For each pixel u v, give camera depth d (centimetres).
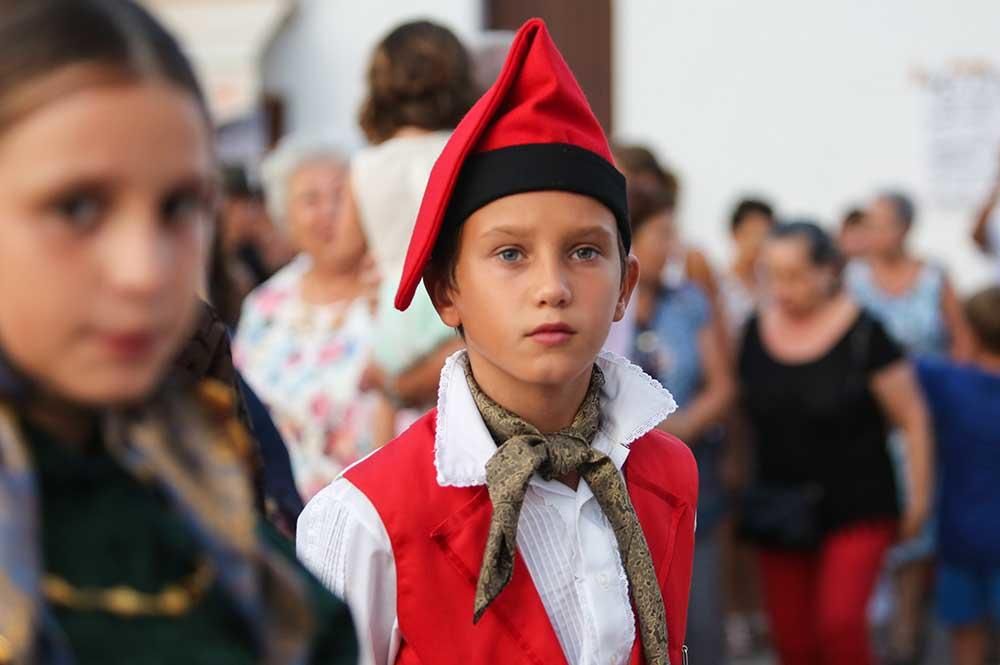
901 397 701
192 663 153
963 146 1194
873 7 1201
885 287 991
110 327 138
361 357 531
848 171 1212
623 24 1220
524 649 271
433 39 473
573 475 285
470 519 275
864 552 690
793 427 700
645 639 278
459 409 283
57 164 134
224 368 235
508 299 266
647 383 299
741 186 1219
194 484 158
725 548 891
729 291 1047
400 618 272
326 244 551
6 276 137
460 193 273
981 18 1191
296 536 286
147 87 137
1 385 145
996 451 747
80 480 152
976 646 778
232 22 1145
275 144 1195
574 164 268
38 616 142
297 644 166
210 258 548
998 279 1083
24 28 135
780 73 1212
